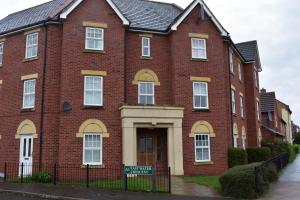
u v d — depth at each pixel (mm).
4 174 20438
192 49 24484
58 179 20094
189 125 23266
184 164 22594
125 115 21062
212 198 14281
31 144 21594
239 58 31359
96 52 22016
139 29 23984
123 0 27969
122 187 16500
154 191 15703
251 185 14477
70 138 20688
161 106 21781
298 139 82062
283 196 14734
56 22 22234
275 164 22031
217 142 23766
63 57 21375
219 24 25344
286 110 70125
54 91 21609
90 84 21766
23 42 23406
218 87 24578
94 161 20969
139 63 23781
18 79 23078
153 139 23094
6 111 23219
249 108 33125
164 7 29781
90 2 22469
